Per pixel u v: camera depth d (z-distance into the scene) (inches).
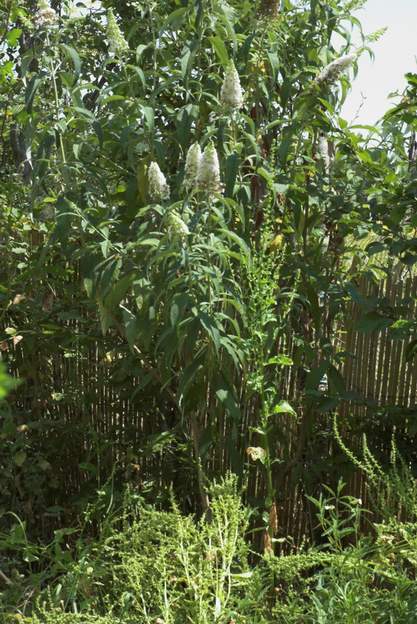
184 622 109.6
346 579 110.3
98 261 136.0
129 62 152.2
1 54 196.2
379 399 158.6
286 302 149.8
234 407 127.0
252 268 125.4
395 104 156.3
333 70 140.5
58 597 118.4
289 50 155.3
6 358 180.1
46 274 168.2
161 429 169.8
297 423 156.9
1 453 164.7
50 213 158.9
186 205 120.0
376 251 145.9
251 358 136.5
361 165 151.6
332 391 151.8
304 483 153.8
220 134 131.0
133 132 138.0
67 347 172.1
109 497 149.8
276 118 152.6
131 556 118.1
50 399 181.8
